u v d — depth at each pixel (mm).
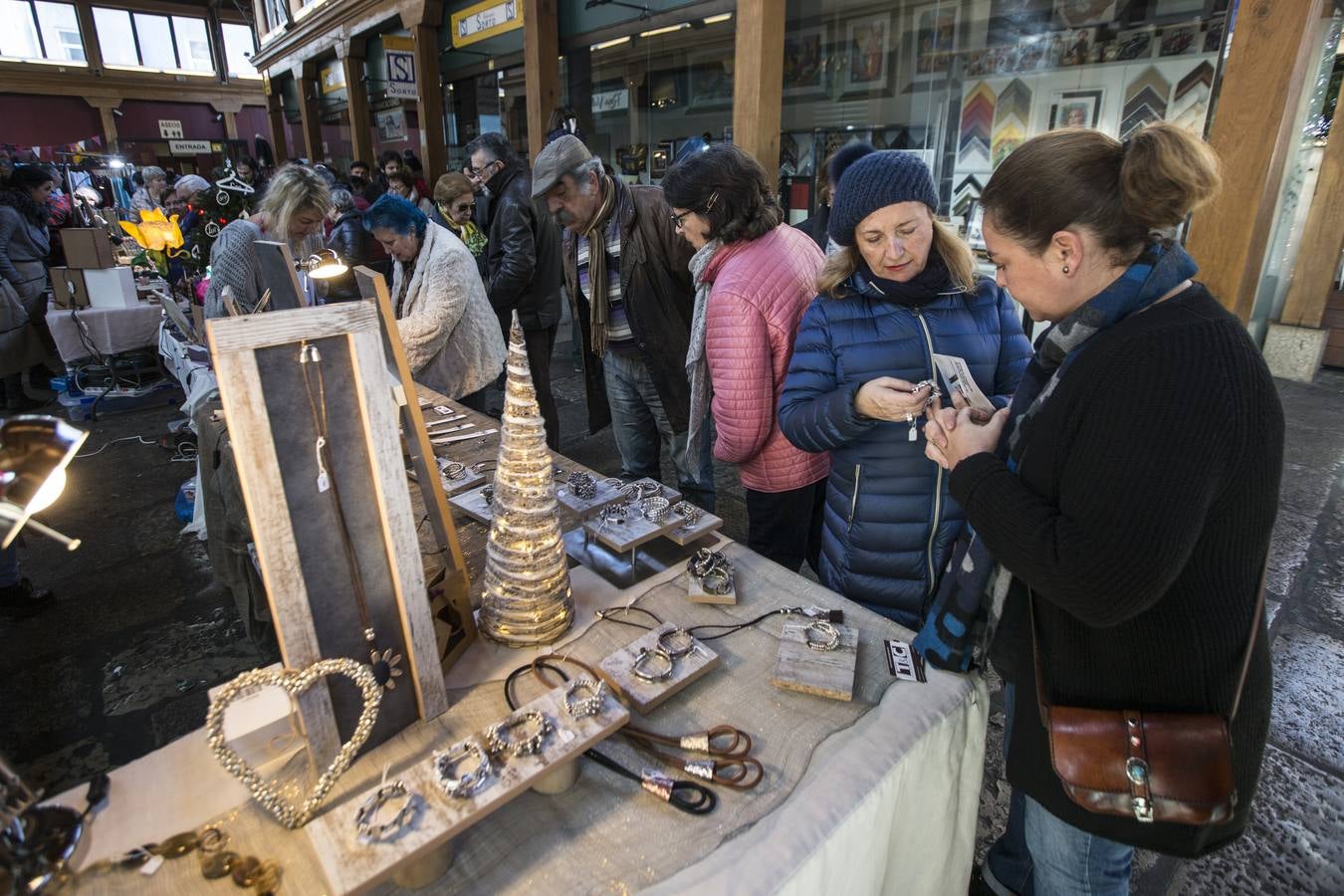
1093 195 771
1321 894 1635
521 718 874
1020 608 999
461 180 4285
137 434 4480
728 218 1679
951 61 3557
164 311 4184
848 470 1443
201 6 18172
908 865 1063
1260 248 3219
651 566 1369
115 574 2928
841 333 1401
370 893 752
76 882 736
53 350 5148
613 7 5062
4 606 2604
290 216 2719
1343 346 5688
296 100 12859
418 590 895
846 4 3818
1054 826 1053
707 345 1725
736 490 3697
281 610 773
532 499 1067
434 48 7160
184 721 2148
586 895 750
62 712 2189
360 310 772
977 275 1462
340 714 854
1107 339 786
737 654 1119
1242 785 881
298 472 763
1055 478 826
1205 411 714
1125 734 833
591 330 2586
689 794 866
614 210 2328
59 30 16797
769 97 3877
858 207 1281
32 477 643
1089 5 3084
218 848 768
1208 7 2785
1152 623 831
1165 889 1643
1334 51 4688
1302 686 2293
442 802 759
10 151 10188
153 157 18156
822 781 885
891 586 1468
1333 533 3230
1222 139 2641
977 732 1095
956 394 1132
